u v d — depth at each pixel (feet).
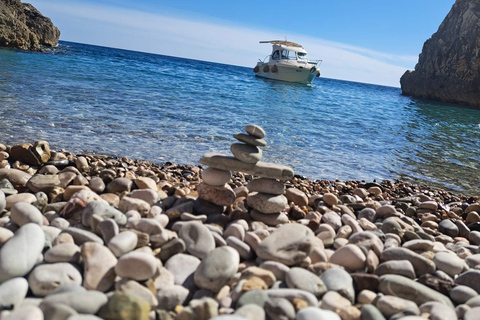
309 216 3.35
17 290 1.70
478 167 8.97
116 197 3.22
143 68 28.25
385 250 2.51
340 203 4.17
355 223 3.13
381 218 3.72
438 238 3.31
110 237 2.25
